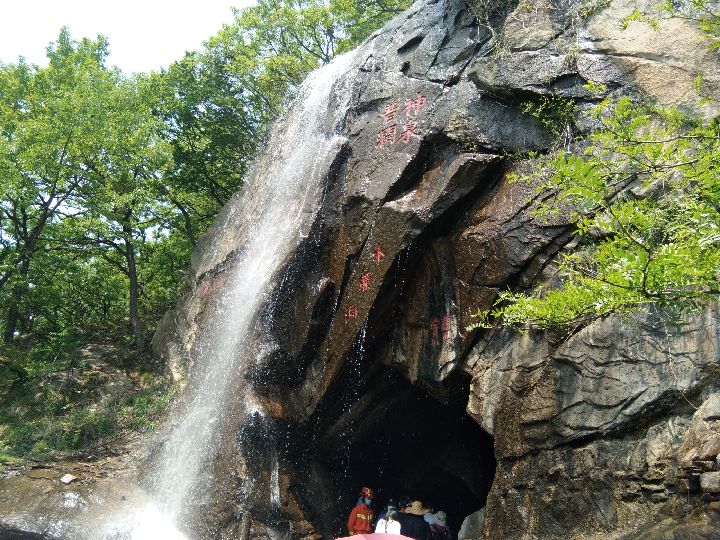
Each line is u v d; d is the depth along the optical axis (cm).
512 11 1073
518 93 983
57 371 1727
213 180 2223
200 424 1325
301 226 1208
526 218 909
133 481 1332
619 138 493
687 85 862
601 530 744
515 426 866
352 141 1213
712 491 637
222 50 2172
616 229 511
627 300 504
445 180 997
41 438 1485
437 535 1085
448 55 1155
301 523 1207
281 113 1786
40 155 1731
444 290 1009
